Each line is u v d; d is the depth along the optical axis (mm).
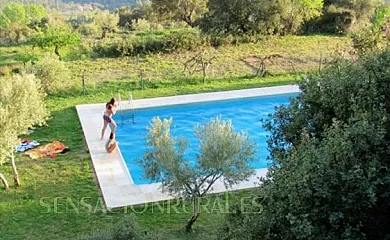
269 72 20328
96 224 10008
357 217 5582
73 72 21312
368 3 27062
